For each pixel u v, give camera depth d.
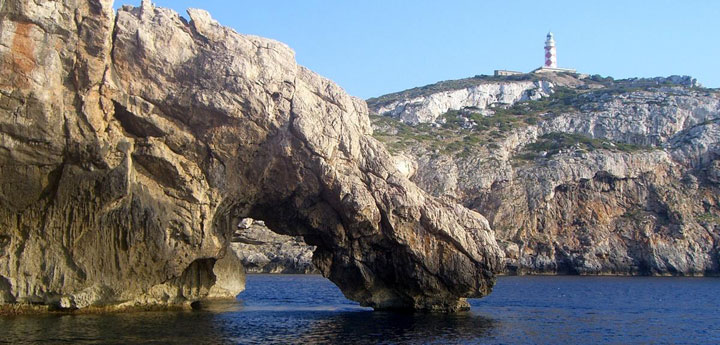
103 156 42.06
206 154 45.50
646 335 44.53
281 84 46.94
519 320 50.34
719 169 146.75
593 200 142.50
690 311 61.75
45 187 41.88
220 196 45.75
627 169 145.12
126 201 42.69
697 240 137.50
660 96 173.88
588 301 71.50
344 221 50.00
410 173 56.84
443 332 42.06
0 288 40.91
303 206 49.44
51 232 41.50
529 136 169.38
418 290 52.53
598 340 41.75
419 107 198.88
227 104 44.69
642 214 141.88
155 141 43.88
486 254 52.12
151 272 43.38
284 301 65.44
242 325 43.19
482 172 143.25
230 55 45.44
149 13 45.25
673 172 149.38
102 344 33.62
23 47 40.66
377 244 51.25
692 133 155.88
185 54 45.16
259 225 136.38
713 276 134.25
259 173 47.06
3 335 34.78
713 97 168.88
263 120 45.88
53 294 41.44
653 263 135.00
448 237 51.47
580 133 169.38
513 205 138.62
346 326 43.94
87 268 41.72
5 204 41.09
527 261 135.38
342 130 49.41
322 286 91.81
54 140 41.31
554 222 140.38
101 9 42.41
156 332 37.81
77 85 42.31
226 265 65.12
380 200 50.19
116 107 43.53
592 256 135.62
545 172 141.75
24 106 40.62
